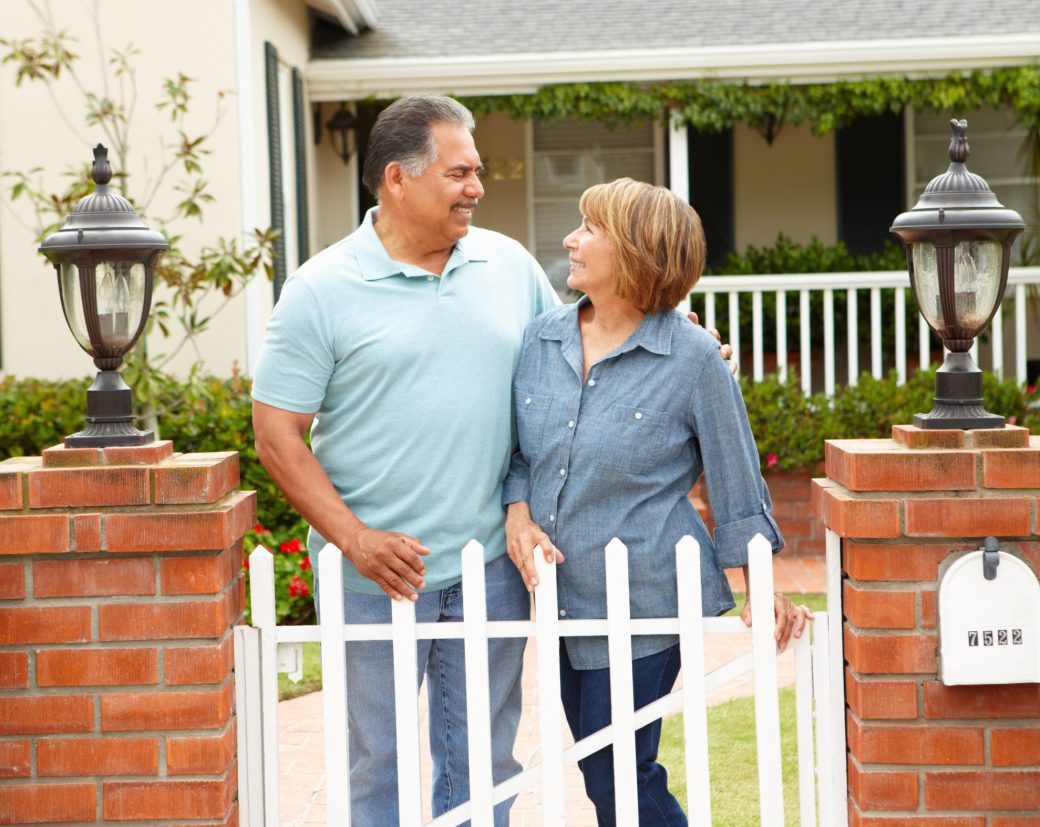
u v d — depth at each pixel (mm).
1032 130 9953
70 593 2613
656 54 9047
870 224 10875
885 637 2602
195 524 2578
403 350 2863
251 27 8148
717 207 10953
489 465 2932
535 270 3184
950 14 9438
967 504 2547
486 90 9484
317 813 4027
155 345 8078
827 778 2744
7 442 7367
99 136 8094
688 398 2766
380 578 2699
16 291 8156
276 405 2875
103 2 8000
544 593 2701
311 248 10008
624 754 2672
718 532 2807
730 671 2707
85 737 2627
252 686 2742
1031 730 2598
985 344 10320
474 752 2703
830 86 9070
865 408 7957
